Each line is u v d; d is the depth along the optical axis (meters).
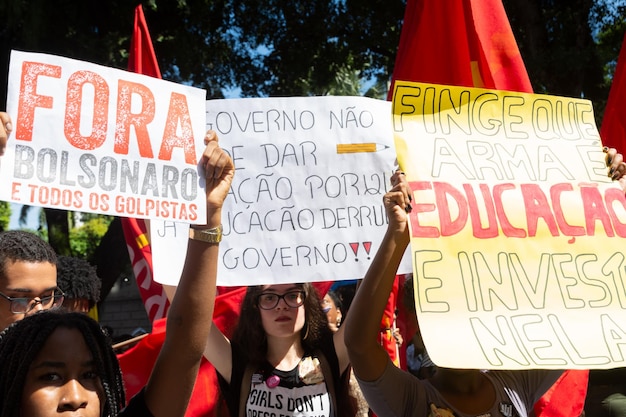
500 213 2.56
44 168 1.88
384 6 10.56
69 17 9.49
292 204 2.84
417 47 3.55
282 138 2.90
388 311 3.50
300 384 2.82
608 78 12.18
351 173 2.90
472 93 2.73
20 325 1.62
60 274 3.17
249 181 2.85
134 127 2.02
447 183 2.56
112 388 1.67
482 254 2.48
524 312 2.42
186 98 2.12
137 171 1.99
